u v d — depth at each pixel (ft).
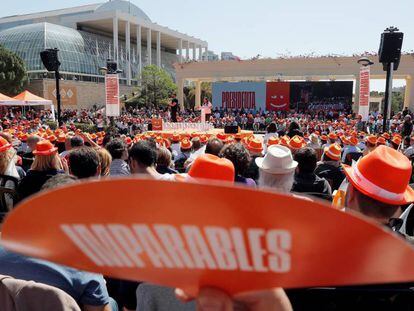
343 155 29.63
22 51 203.21
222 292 2.20
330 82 124.06
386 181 4.82
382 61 29.01
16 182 13.24
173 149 32.71
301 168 12.30
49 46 201.67
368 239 1.73
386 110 29.68
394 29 28.45
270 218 1.70
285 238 1.79
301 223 1.71
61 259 2.23
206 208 1.72
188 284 2.26
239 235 1.81
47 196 1.84
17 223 2.04
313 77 131.03
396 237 1.71
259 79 140.46
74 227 1.98
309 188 12.05
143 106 185.78
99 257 2.17
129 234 1.94
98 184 1.73
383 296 5.37
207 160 4.72
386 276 1.87
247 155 12.01
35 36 204.54
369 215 5.03
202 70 139.33
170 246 1.96
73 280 5.90
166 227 1.84
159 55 256.52
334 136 35.88
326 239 1.77
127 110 170.50
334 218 1.68
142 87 193.16
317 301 5.61
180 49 278.46
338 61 122.31
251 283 2.14
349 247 1.79
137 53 256.11
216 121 108.78
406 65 116.06
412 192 5.59
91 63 216.74
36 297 5.27
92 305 6.11
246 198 1.63
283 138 26.27
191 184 1.63
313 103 126.52
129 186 1.70
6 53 154.30
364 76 33.99
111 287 9.07
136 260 2.12
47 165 11.78
